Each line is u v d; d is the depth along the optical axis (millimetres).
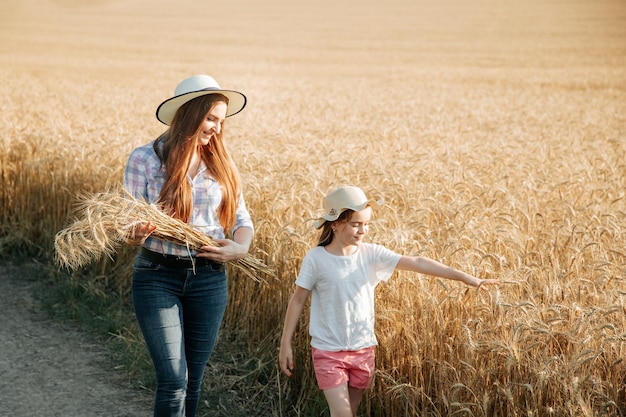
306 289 3754
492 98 22859
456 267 4324
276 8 72625
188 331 3680
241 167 7098
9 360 5270
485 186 6828
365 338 3742
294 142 9773
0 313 6168
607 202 6781
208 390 4832
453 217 5387
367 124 14242
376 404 4137
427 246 4441
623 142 11758
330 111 17266
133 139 8891
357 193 3674
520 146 10578
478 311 3861
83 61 35531
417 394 3803
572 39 47688
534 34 51094
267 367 4934
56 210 7441
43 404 4625
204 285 3592
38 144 8406
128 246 6652
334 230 3744
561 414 3287
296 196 5770
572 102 21750
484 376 3615
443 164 8266
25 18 62969
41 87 20672
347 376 3701
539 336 3562
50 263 7125
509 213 5605
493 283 3691
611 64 35906
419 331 3992
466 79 30375
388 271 3803
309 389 4480
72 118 12398
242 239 3770
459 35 51625
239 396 4812
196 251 3518
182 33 53812
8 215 8039
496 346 3492
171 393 3385
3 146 8281
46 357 5340
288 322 3791
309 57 40406
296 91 24203
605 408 3229
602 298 3943
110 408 4609
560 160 9164
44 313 6211
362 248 3842
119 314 6051
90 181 7203
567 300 3906
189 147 3473
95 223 3256
